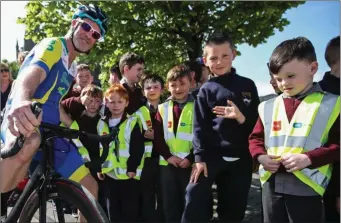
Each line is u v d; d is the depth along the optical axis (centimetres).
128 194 296
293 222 195
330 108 194
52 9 607
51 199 167
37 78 183
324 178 196
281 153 199
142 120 308
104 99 308
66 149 235
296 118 200
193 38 596
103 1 547
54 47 201
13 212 167
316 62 200
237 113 232
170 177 292
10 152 152
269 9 520
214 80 253
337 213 229
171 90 301
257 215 365
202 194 241
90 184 240
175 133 293
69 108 319
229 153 241
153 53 602
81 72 411
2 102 431
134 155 294
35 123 138
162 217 321
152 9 554
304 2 527
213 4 542
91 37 225
